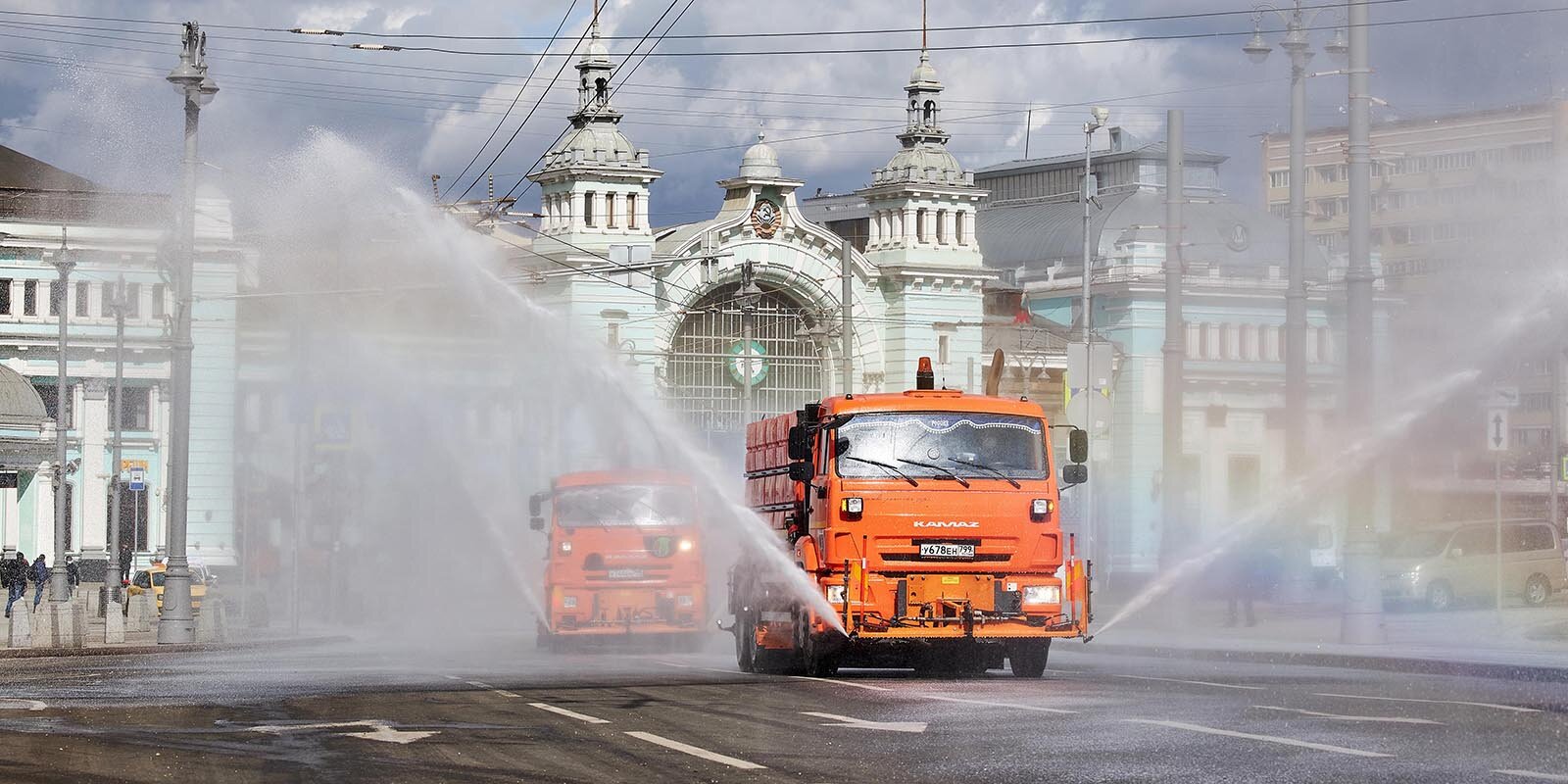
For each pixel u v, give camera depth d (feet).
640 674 92.48
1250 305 358.02
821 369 337.93
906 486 82.43
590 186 317.42
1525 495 258.57
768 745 54.80
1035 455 83.97
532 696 75.36
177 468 142.92
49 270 274.77
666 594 128.16
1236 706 63.05
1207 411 351.87
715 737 57.36
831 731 58.08
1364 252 108.17
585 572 127.65
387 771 50.78
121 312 228.22
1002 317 372.99
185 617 142.10
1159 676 82.89
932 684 78.43
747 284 230.07
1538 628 123.24
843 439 83.10
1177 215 157.69
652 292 317.42
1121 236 359.46
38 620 145.69
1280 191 392.06
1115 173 390.83
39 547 273.33
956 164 352.28
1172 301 158.10
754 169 328.29
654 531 128.67
